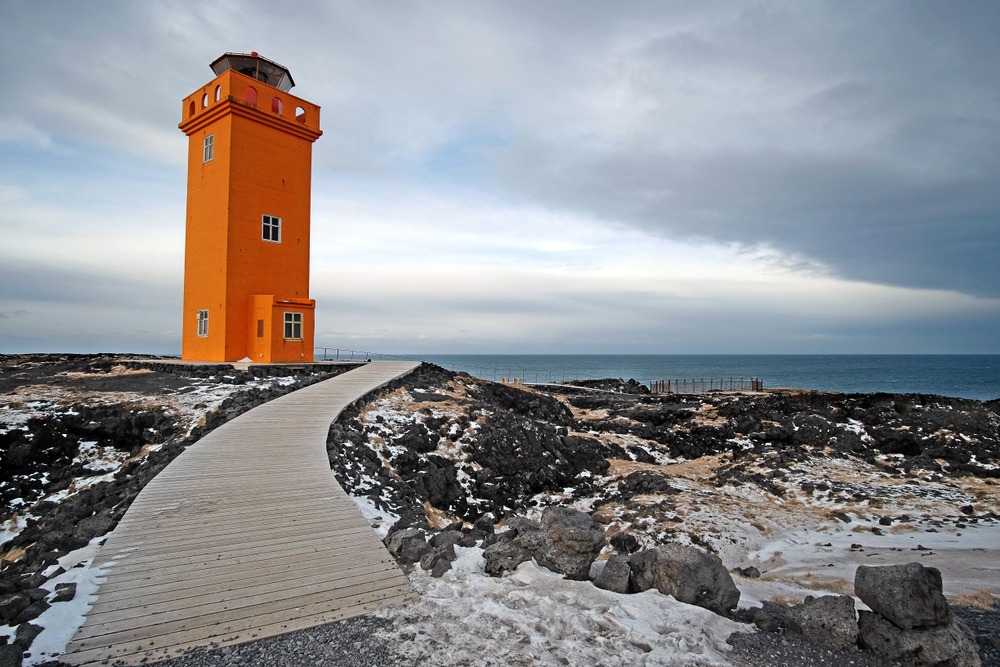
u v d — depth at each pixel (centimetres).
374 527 1032
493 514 1814
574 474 2297
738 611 768
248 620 672
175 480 1201
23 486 1758
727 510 1695
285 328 3053
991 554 1218
